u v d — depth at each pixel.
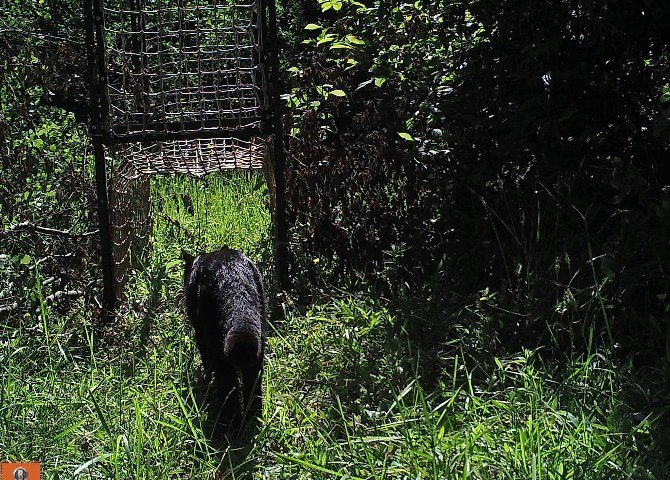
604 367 4.88
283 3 11.51
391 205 7.24
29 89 7.27
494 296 5.82
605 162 5.78
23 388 5.14
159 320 6.61
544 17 5.89
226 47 8.37
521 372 4.72
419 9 6.62
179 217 10.93
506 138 6.00
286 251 7.07
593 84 5.99
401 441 4.16
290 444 4.58
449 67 6.71
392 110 7.02
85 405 4.88
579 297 5.34
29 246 6.94
